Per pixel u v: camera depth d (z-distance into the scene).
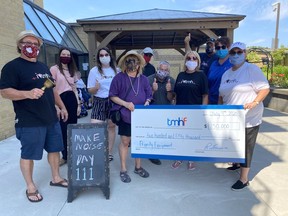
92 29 8.05
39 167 4.16
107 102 4.18
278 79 11.06
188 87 3.81
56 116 3.34
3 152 4.91
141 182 3.61
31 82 2.95
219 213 2.85
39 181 3.67
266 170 3.95
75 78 4.27
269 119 7.61
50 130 3.30
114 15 9.00
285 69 11.70
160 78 4.16
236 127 3.30
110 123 4.32
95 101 4.22
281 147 5.05
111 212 2.89
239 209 2.92
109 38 8.23
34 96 2.80
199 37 11.30
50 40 8.80
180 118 3.43
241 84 3.27
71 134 3.21
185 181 3.64
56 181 3.51
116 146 5.25
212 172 3.95
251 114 3.28
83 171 3.17
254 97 3.26
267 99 10.05
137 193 3.30
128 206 3.01
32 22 8.25
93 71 4.14
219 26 8.12
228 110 3.30
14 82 2.86
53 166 3.48
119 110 3.56
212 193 3.29
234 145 3.33
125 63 3.51
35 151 3.08
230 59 3.31
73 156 3.18
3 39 5.75
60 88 4.04
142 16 8.55
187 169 4.07
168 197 3.20
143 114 3.51
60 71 4.04
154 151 3.55
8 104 6.03
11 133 6.16
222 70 4.06
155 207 2.98
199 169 4.06
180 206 3.00
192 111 3.39
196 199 3.14
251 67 3.26
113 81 3.57
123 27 8.08
